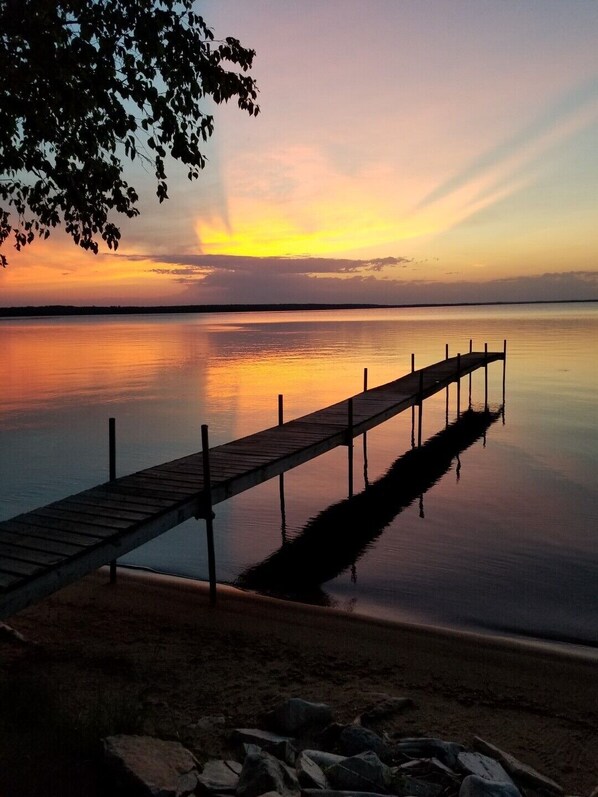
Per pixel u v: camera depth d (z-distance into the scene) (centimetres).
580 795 422
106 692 529
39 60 528
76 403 2778
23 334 9425
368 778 378
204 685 562
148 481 907
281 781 354
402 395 1886
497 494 1427
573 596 873
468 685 589
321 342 6838
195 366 4350
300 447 1179
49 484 1534
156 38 547
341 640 688
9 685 486
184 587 864
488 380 3438
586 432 2098
